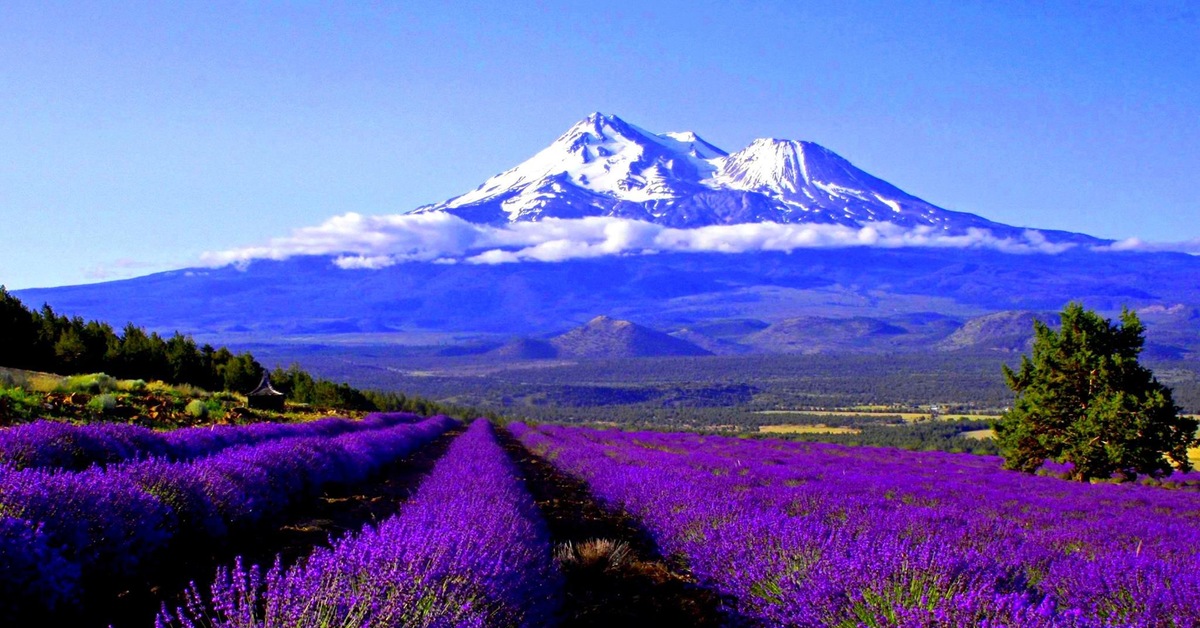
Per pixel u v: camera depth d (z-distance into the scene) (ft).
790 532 30.30
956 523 39.78
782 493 49.96
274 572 17.28
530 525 33.81
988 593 19.85
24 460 36.86
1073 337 96.73
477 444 95.66
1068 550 36.91
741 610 25.52
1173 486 92.17
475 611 18.94
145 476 31.22
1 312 110.63
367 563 18.83
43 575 19.62
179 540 30.60
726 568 29.12
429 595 18.28
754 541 29.86
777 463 95.04
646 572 34.55
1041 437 97.30
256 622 16.60
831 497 49.70
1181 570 27.78
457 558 20.89
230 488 35.24
